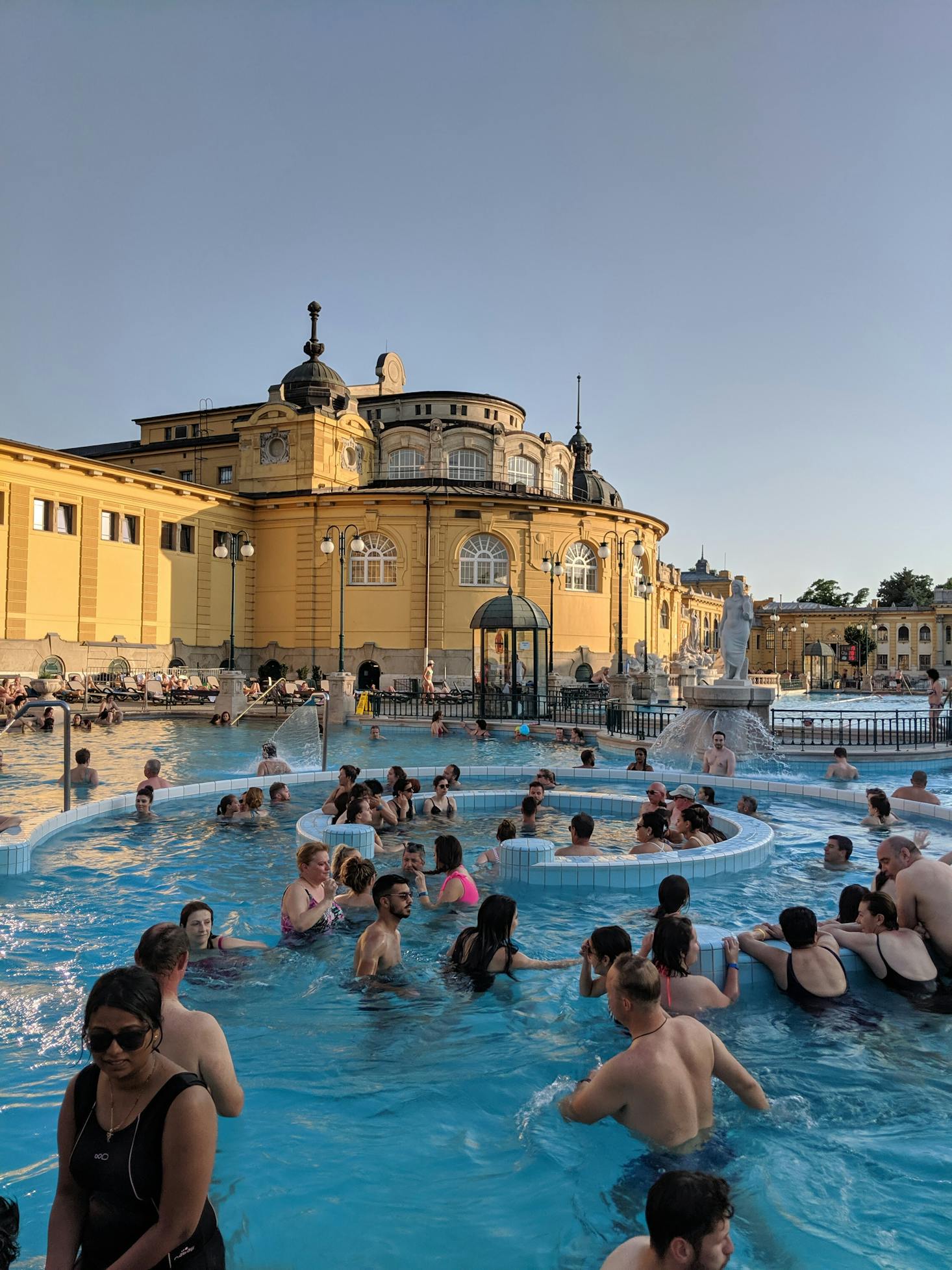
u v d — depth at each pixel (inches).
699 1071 166.7
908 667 3764.8
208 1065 152.1
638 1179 155.5
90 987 243.0
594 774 661.3
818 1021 223.9
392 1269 131.6
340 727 1135.6
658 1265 101.2
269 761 638.5
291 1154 162.1
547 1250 136.2
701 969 238.2
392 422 2007.9
